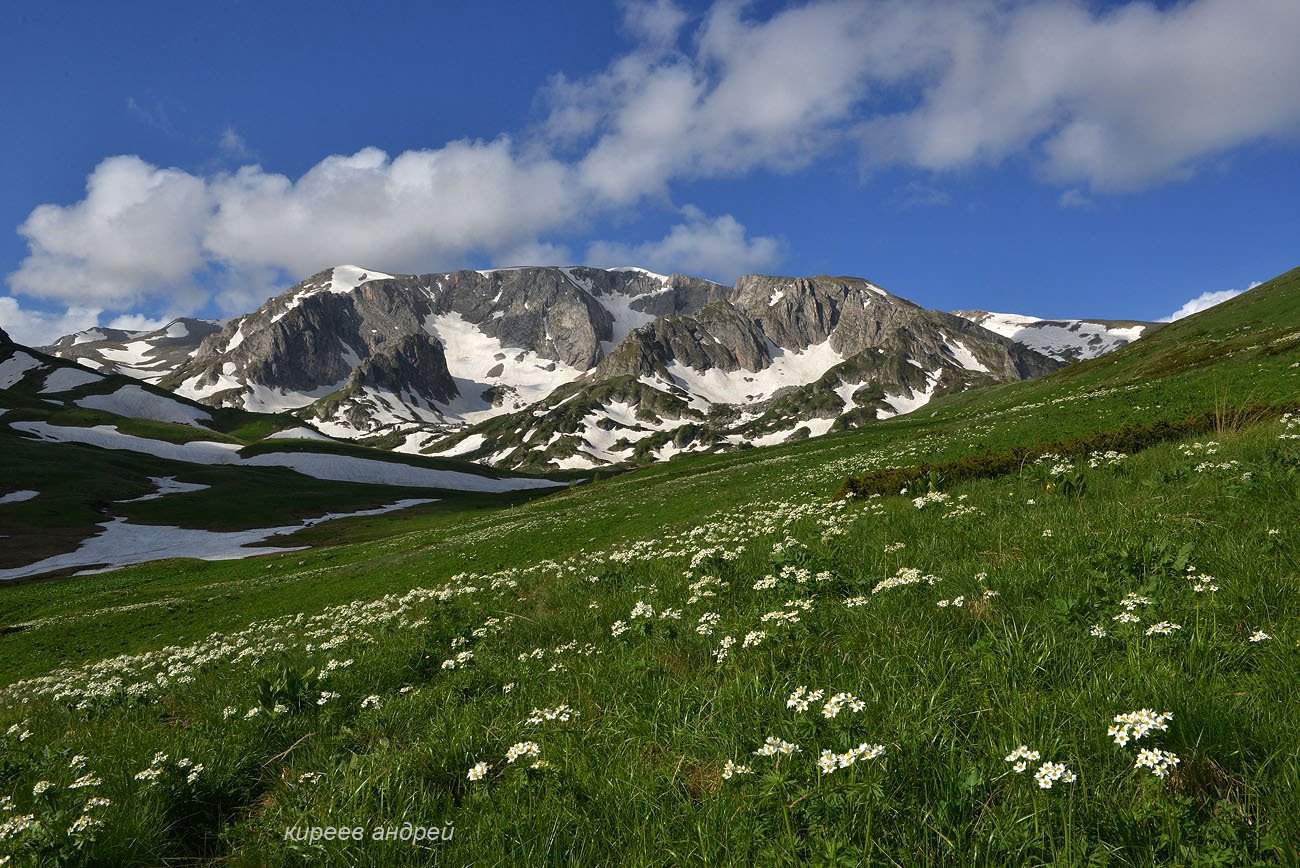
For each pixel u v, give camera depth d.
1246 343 63.81
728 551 14.66
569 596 14.38
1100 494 12.53
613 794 5.05
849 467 42.62
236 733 8.53
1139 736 3.80
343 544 109.94
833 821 4.06
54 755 9.26
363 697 9.71
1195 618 5.64
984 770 4.22
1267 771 3.80
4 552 103.69
